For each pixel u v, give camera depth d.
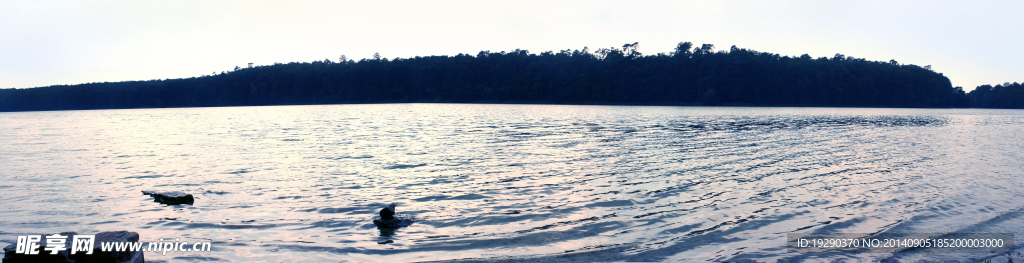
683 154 20.77
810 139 29.19
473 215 10.30
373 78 173.00
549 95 161.38
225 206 11.07
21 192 12.71
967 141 29.19
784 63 164.25
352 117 64.06
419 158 19.25
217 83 180.00
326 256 7.84
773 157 19.94
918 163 18.52
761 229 9.42
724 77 149.75
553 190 12.91
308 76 179.50
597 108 111.75
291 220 9.91
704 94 145.00
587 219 10.03
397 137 29.64
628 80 155.38
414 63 190.00
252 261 7.61
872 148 24.06
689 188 13.27
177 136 32.12
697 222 9.86
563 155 20.23
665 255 8.00
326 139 28.39
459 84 170.00
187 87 180.62
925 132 37.72
